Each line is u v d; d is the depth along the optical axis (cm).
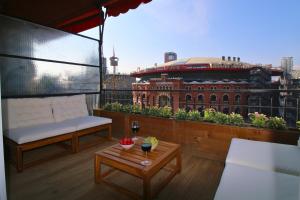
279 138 214
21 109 270
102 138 356
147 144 187
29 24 312
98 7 372
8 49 292
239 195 107
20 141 220
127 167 165
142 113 344
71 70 372
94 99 416
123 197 177
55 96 337
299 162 147
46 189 190
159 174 219
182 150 288
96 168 196
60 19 438
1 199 67
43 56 331
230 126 246
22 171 226
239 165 150
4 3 362
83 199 174
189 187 192
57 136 258
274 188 114
